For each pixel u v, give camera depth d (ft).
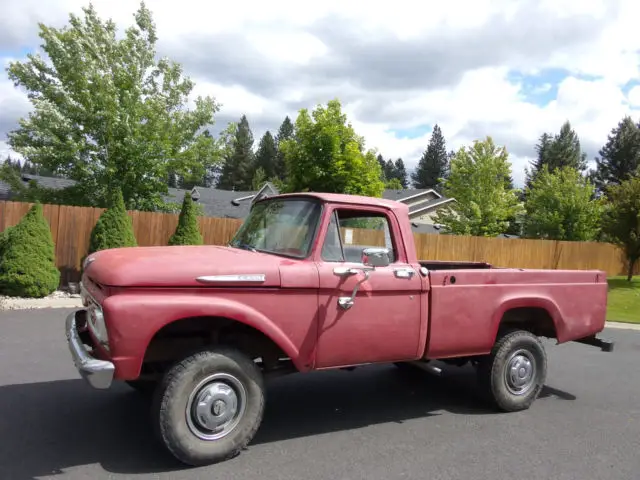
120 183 56.18
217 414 12.50
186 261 12.69
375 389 20.08
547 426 16.70
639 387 22.03
